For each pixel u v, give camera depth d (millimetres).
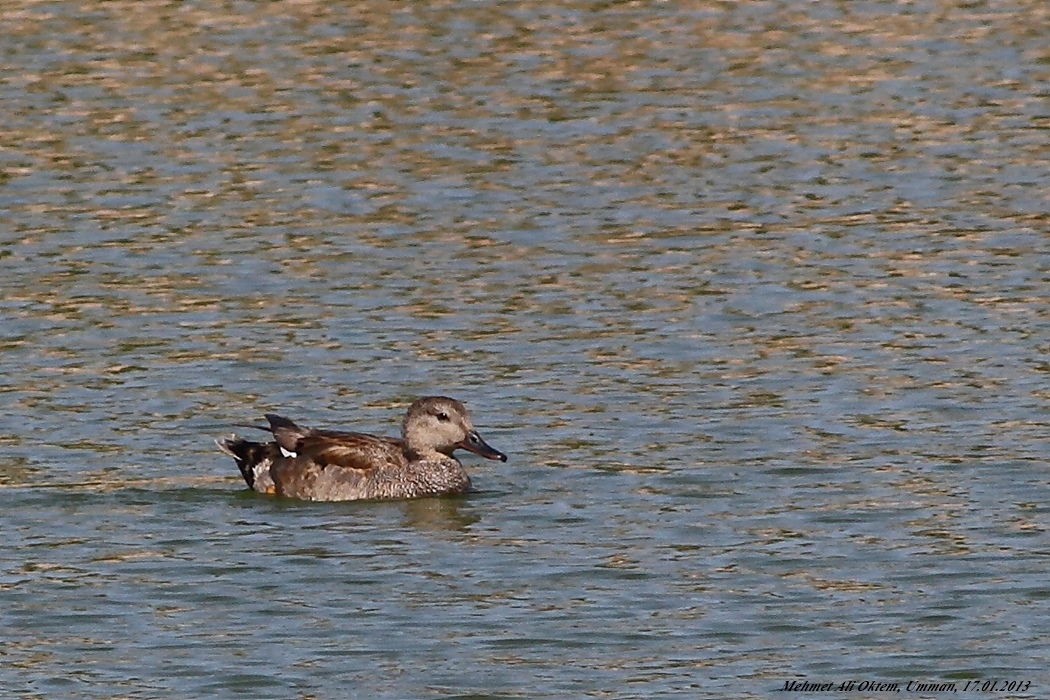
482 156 33812
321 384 23562
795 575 17922
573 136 34938
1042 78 38125
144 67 39469
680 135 34969
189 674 16078
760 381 23328
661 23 42500
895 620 16969
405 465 20156
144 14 43031
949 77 38438
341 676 16016
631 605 17328
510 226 30078
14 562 18375
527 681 15891
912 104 36656
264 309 26375
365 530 19188
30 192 32062
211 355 24547
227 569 18188
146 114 36438
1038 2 43812
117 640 16750
